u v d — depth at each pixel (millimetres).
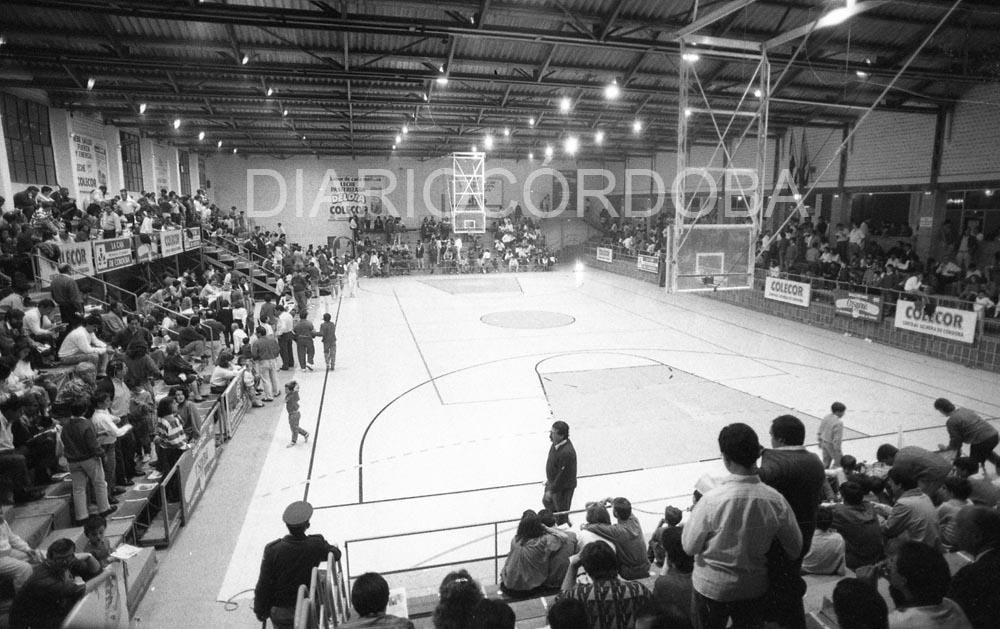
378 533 8359
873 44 18203
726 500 3012
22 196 15594
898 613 3080
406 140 34000
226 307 18250
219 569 7363
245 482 9867
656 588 4254
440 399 14102
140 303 17109
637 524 5980
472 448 11227
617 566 3711
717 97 23141
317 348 19391
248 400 13625
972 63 18641
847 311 20688
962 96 20672
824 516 5738
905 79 20234
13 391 8156
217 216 32688
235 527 8414
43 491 7820
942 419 12438
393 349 19047
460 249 39219
